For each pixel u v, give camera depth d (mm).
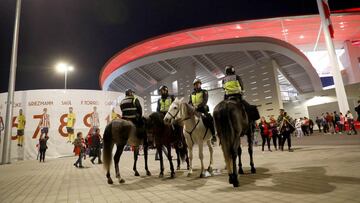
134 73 65125
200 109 7996
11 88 20297
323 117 29578
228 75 7262
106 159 7246
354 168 6586
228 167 5602
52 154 22391
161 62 57750
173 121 7570
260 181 6000
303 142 18750
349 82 65812
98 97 24391
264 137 14992
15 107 22688
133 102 8469
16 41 20938
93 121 23828
